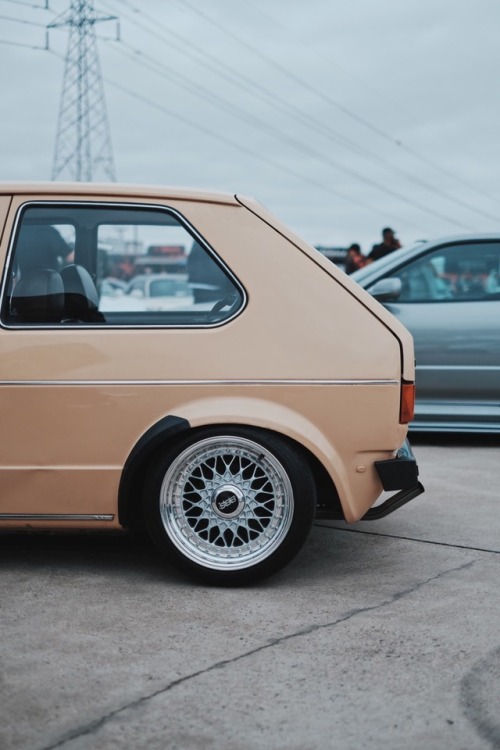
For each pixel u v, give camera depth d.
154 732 2.62
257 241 3.95
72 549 4.43
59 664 3.08
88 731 2.63
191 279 4.51
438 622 3.49
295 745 2.56
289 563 4.25
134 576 4.02
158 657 3.15
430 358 7.29
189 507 3.90
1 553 4.36
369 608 3.65
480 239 7.40
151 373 3.80
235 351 3.81
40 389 3.80
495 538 4.69
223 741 2.58
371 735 2.62
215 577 3.85
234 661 3.12
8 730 2.63
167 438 3.79
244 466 3.86
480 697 2.86
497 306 7.27
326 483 3.96
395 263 7.44
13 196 3.99
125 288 19.02
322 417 3.80
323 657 3.16
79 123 41.69
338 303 3.88
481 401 7.29
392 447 3.84
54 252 4.27
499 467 6.52
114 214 4.12
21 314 3.88
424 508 5.33
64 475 3.82
